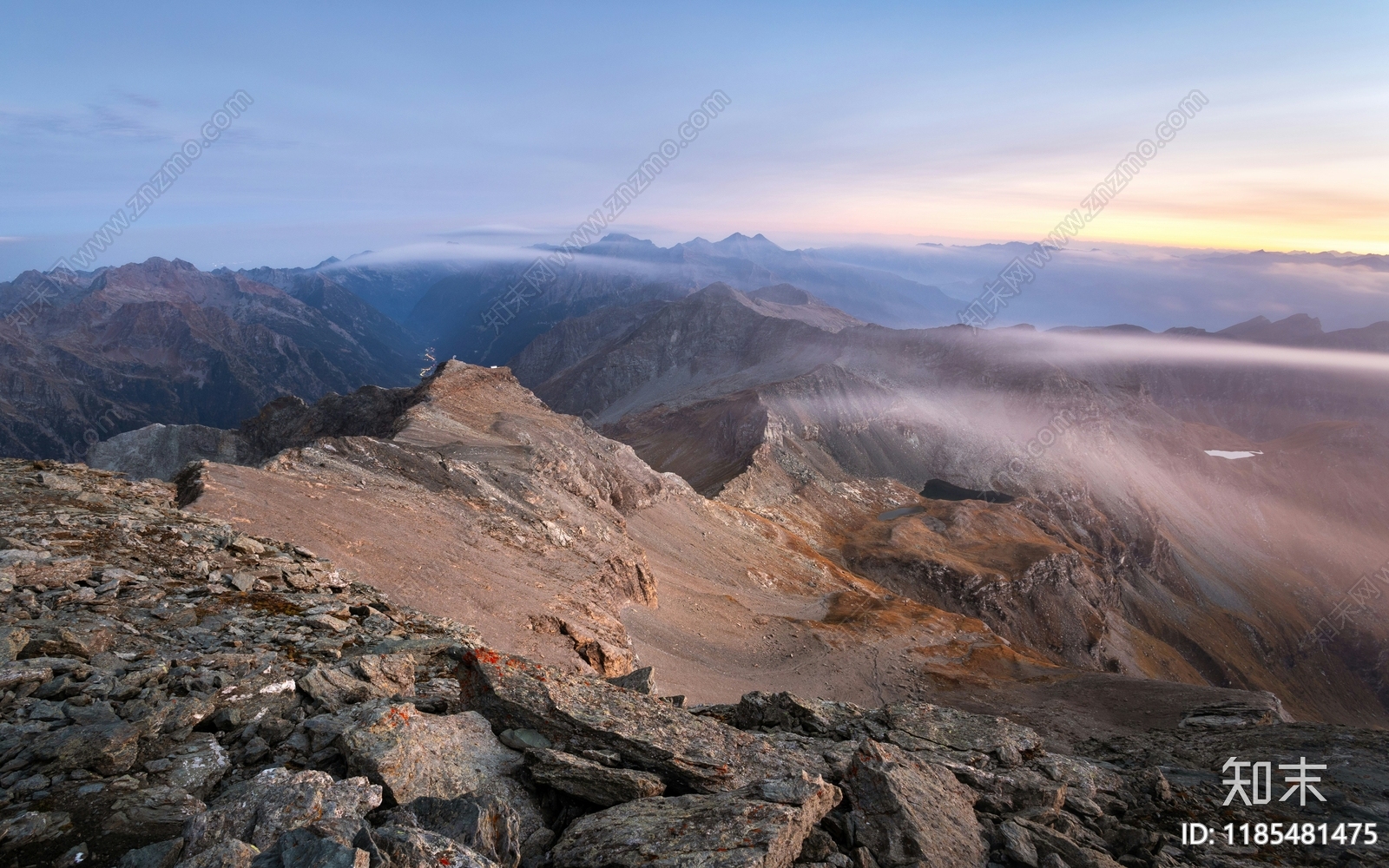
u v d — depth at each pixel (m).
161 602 21.61
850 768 14.98
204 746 12.50
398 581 53.59
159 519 30.80
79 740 11.53
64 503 29.75
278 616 22.80
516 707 14.84
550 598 65.62
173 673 15.34
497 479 93.69
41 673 13.80
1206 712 74.81
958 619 147.12
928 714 22.17
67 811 10.11
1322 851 18.77
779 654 104.62
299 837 8.99
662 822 11.65
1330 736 36.22
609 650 58.66
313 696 15.41
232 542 29.84
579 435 155.62
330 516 58.31
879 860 12.84
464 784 12.38
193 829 9.50
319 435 153.50
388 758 11.87
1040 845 14.86
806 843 12.42
